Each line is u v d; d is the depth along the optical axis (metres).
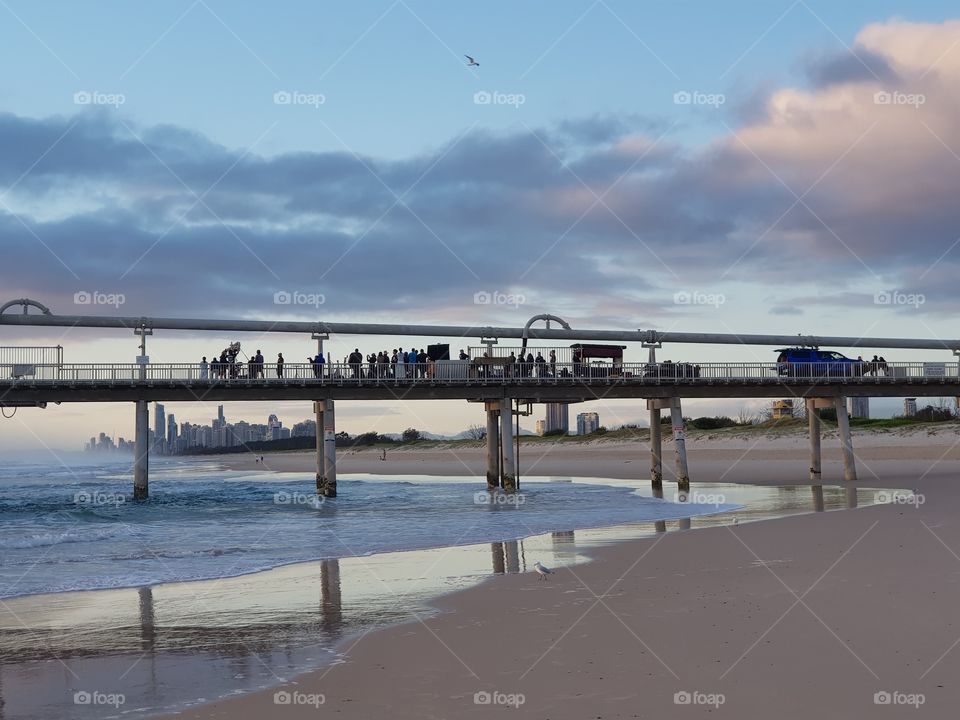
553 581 18.19
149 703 10.54
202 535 29.11
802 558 19.30
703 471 65.44
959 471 54.75
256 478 83.50
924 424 79.00
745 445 87.19
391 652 12.59
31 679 11.64
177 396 43.06
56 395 41.03
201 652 12.95
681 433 48.16
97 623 15.06
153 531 30.64
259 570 20.98
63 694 10.97
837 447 75.94
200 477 88.31
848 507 32.06
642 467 75.25
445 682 10.95
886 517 27.25
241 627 14.59
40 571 20.97
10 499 50.25
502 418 47.34
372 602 16.52
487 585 18.06
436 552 23.81
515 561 21.61
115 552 24.56
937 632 12.13
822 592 15.16
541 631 13.48
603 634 13.03
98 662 12.46
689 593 15.89
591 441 111.75
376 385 45.16
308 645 13.23
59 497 51.53
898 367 51.06
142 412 43.25
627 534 26.62
